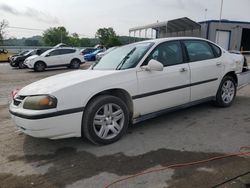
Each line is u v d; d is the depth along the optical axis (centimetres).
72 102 374
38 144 425
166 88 465
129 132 459
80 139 437
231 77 592
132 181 304
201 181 295
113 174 322
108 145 408
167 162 344
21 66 2198
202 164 334
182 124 489
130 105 436
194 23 2895
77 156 376
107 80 407
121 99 439
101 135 403
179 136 432
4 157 384
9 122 555
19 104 388
